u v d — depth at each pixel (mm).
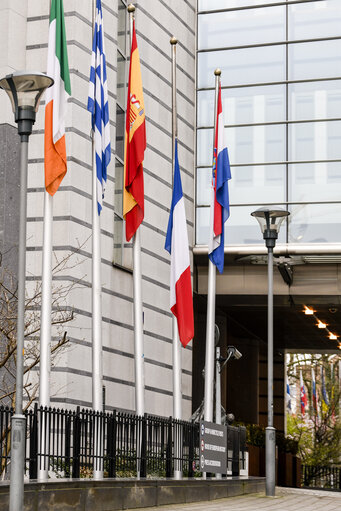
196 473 22484
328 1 32906
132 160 20797
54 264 23844
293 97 32656
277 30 33188
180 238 22266
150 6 30188
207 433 21328
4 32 24812
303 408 63156
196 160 33375
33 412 15531
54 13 18234
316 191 31812
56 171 17844
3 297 22125
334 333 44969
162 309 29438
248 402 46219
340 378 72375
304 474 54781
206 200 33094
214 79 33625
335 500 23781
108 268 25859
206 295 32875
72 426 17484
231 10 33781
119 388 26172
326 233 31453
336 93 32281
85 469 17547
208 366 23125
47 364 17203
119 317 26453
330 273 31828
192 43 33594
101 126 19547
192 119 33375
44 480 14875
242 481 23359
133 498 17141
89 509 15555
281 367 52156
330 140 32062
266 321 41344
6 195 23484
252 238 31953
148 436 19203
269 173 32344
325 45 32688
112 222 26281
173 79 23516
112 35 27125
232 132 32969
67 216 24062
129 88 21094
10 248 23312
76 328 23828
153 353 28547
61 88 18141
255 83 33094
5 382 21812
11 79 13234
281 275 32062
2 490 13367
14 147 23875
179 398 22297
